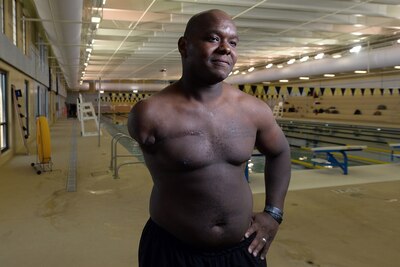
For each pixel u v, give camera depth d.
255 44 11.98
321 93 21.86
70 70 14.74
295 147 11.28
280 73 15.79
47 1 5.02
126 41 10.85
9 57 6.91
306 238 2.97
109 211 3.71
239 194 1.10
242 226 1.12
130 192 4.48
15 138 7.69
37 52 12.09
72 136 12.05
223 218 1.07
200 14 1.04
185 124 1.03
